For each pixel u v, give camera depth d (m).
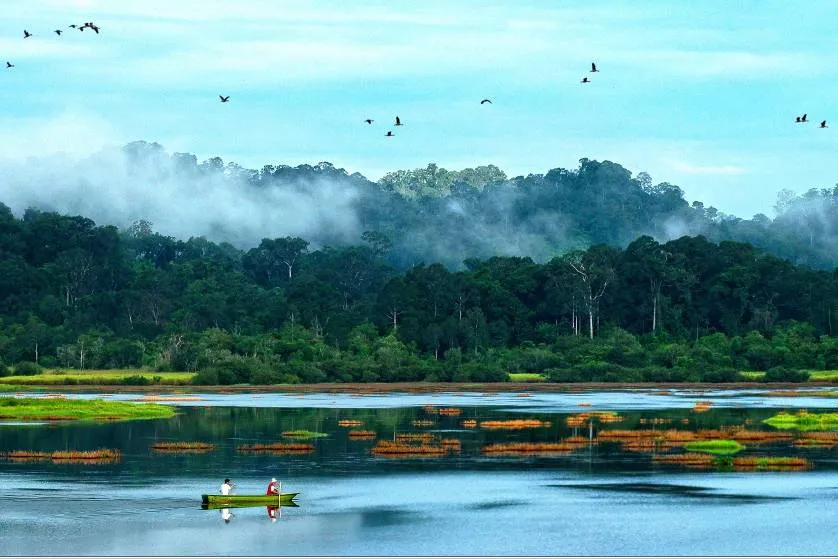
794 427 145.50
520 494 94.69
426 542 77.31
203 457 116.56
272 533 80.12
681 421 153.25
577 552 74.19
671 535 79.06
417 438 132.75
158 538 78.50
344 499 92.69
